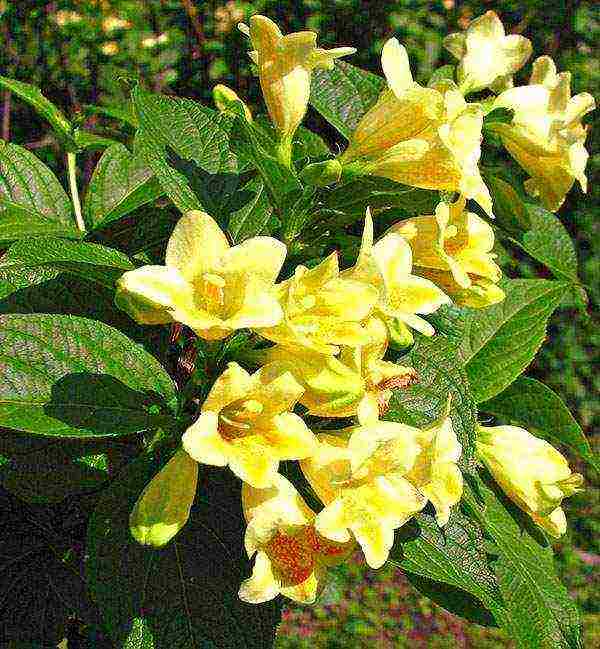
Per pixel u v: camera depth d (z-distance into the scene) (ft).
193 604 0.57
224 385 0.49
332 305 0.53
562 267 0.84
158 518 0.52
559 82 0.71
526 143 0.71
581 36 2.58
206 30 2.25
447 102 0.59
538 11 2.46
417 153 0.59
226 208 0.66
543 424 0.80
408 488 0.54
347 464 0.53
